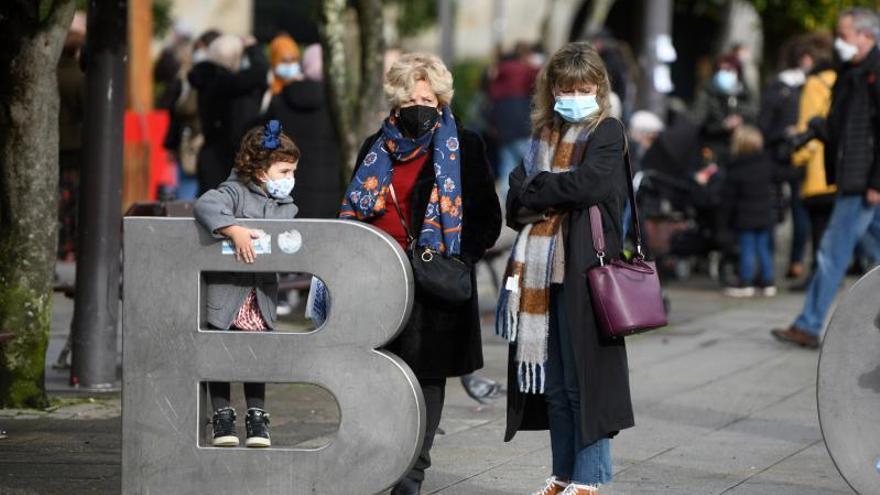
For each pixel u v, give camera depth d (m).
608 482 14.92
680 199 34.88
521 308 14.32
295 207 15.08
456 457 17.41
